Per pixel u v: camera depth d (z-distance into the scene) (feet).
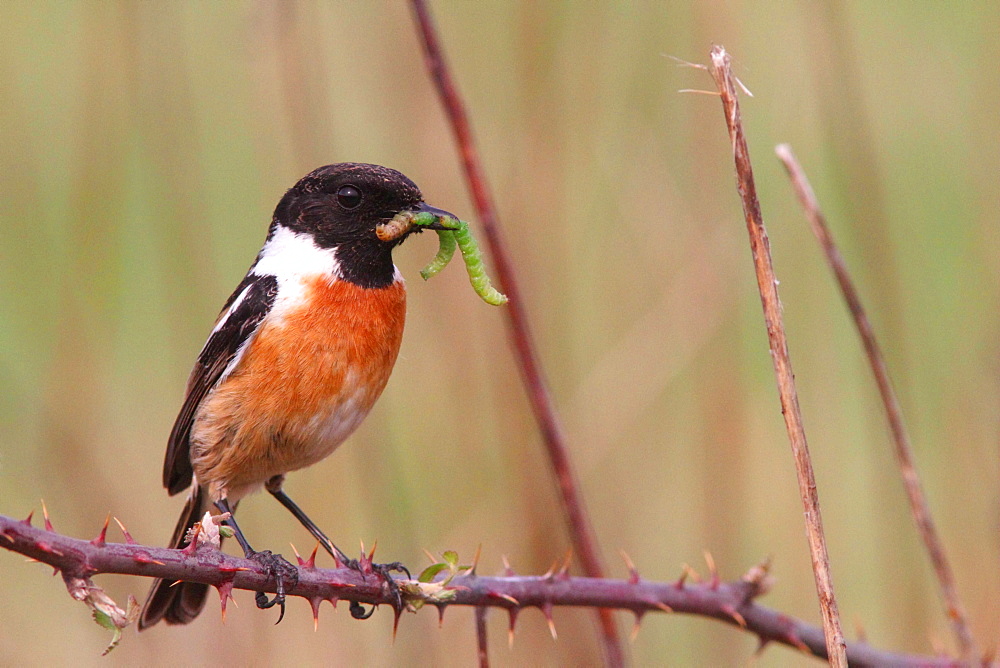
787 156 22.63
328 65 38.99
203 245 34.71
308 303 25.93
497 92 38.14
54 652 32.99
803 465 19.07
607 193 37.14
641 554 34.73
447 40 38.58
